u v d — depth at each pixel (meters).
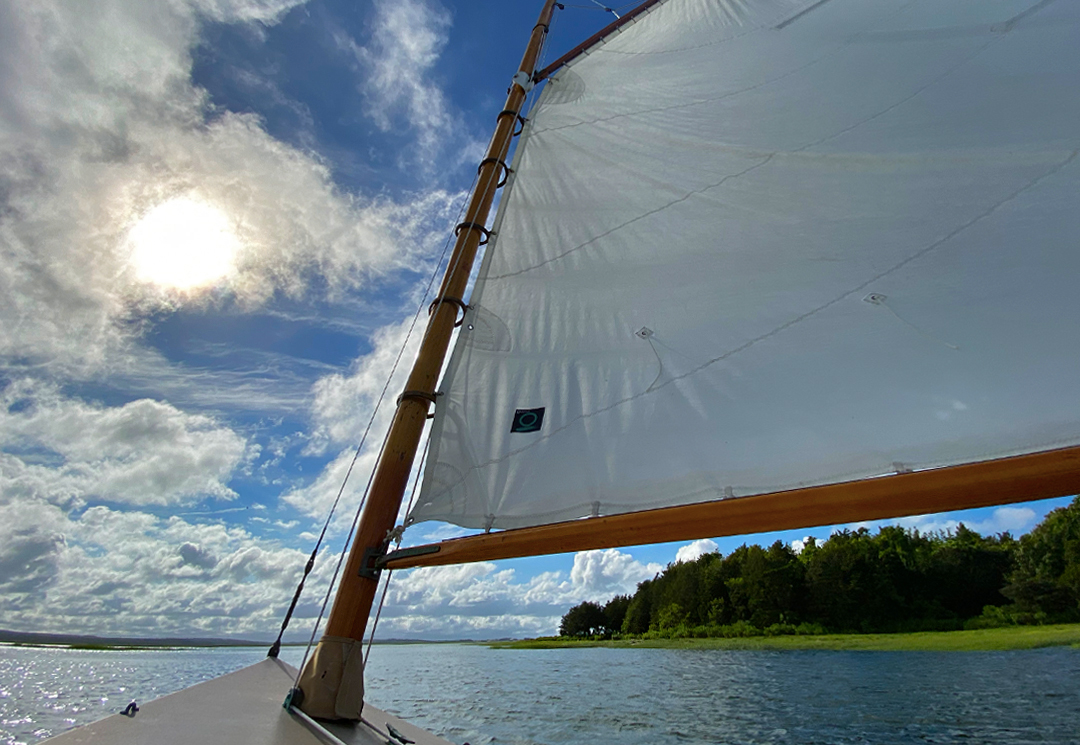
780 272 2.99
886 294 2.55
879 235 2.83
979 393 2.00
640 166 4.35
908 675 16.38
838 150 3.48
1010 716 9.95
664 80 5.29
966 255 2.47
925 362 2.21
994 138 2.87
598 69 5.98
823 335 2.58
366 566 2.72
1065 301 2.06
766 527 2.04
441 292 3.85
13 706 16.98
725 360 2.75
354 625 2.53
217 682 2.50
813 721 10.42
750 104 4.39
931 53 3.76
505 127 5.17
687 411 2.65
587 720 11.16
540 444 2.90
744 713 11.52
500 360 3.42
